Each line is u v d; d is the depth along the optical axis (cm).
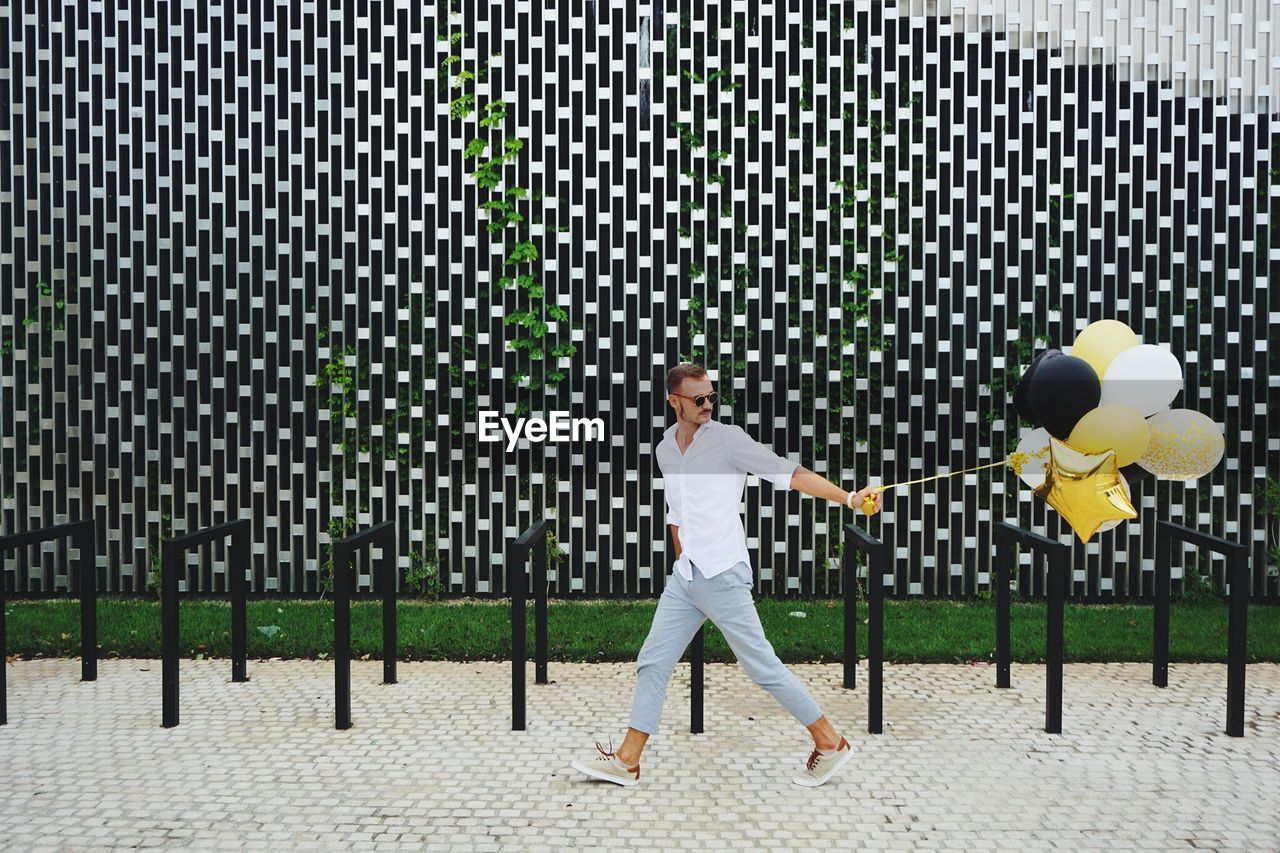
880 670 439
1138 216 708
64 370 727
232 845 323
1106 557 718
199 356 725
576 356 726
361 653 577
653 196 720
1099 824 342
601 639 598
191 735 436
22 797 363
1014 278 714
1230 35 705
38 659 567
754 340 722
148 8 720
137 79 723
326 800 362
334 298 723
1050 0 709
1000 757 410
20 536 466
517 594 445
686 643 386
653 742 429
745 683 520
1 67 725
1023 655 569
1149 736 437
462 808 355
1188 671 546
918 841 329
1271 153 704
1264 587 704
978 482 720
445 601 713
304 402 725
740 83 717
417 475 726
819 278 718
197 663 560
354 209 721
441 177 720
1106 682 524
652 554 726
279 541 728
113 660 566
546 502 726
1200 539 470
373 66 718
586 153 720
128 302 725
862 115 716
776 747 423
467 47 721
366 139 720
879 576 438
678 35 716
